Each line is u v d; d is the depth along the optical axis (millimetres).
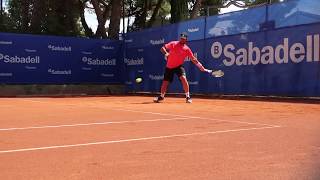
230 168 3941
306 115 8719
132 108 10516
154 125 6973
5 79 18484
